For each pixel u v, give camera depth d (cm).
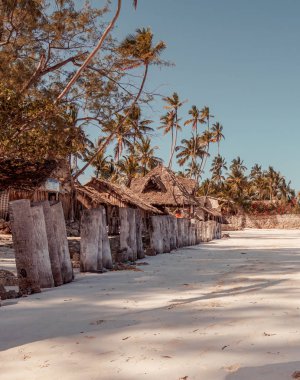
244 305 500
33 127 1550
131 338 368
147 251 1398
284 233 4578
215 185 9475
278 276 786
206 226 2594
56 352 337
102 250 949
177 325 409
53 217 755
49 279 692
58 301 565
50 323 438
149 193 3500
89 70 2247
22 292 624
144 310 491
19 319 461
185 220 1992
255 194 9681
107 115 2273
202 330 386
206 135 8262
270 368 279
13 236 645
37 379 280
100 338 372
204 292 613
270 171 10244
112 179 6072
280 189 10169
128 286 695
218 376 270
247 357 304
